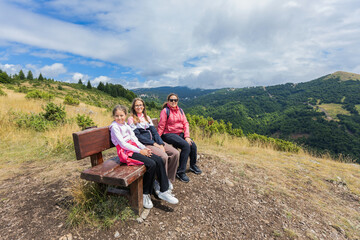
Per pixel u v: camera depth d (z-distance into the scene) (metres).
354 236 2.24
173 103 3.11
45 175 2.96
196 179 3.11
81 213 1.89
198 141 6.72
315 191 3.40
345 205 3.08
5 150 4.15
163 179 2.24
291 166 4.55
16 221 1.85
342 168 4.94
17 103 9.73
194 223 2.03
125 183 1.65
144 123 2.72
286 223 2.25
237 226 2.07
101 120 7.26
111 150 4.58
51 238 1.64
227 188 2.92
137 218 1.96
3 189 2.49
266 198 2.79
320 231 2.21
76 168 3.28
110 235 1.73
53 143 4.45
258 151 6.02
